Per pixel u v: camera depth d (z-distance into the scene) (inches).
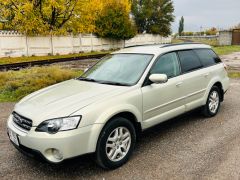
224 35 1914.4
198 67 244.1
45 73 446.9
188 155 185.9
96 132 157.6
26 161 182.9
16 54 1028.5
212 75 255.9
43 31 1087.6
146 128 192.9
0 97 356.8
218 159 178.7
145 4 2240.4
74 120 152.8
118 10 1417.3
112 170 169.8
